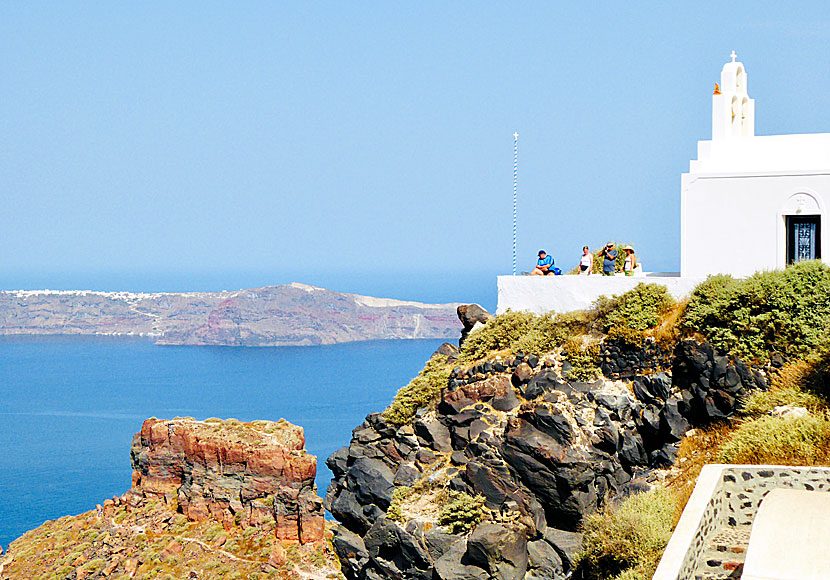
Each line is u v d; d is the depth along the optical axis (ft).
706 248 277.44
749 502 148.97
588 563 231.09
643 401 257.14
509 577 238.48
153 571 599.57
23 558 638.94
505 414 269.64
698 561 131.54
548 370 271.49
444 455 278.05
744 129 307.37
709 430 244.22
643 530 212.64
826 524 124.57
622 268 320.70
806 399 224.12
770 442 205.87
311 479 632.38
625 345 265.95
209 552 608.19
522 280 303.07
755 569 113.91
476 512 249.34
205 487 646.33
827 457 195.83
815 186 260.42
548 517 250.78
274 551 596.29
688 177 279.90
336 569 596.29
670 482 239.71
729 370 242.37
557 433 252.42
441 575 243.60
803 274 244.63
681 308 265.75
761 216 269.23
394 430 298.35
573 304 290.97
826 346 229.66
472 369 285.84
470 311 331.36
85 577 608.60
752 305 247.50
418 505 265.75
